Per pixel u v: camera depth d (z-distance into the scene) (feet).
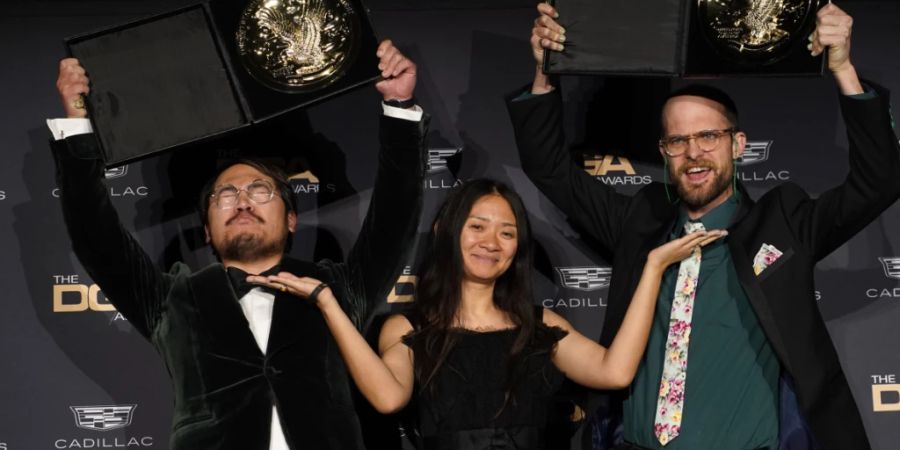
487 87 12.95
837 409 10.52
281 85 10.67
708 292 10.87
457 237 10.87
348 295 11.17
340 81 10.69
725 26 10.74
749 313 10.75
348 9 10.71
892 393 12.62
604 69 10.91
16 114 12.62
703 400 10.55
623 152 12.92
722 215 11.18
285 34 10.64
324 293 10.33
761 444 10.44
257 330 10.78
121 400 12.46
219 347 10.53
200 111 10.63
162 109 10.59
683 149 11.06
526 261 11.09
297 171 12.80
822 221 10.89
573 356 10.91
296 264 11.28
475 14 13.00
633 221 11.61
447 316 10.78
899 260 12.71
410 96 10.94
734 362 10.62
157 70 10.60
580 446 12.32
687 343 10.73
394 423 12.53
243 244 11.02
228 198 11.16
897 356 12.64
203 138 10.62
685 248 10.61
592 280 12.80
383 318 12.73
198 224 12.66
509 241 10.84
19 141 12.60
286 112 10.68
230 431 10.21
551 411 12.34
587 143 12.93
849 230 10.85
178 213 12.66
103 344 12.49
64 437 12.39
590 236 12.82
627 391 11.09
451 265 10.87
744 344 10.67
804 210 11.03
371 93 12.90
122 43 10.56
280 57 10.64
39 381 12.41
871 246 12.73
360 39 10.70
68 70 10.42
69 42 10.46
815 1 10.56
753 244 10.86
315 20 10.67
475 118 12.91
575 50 10.94
